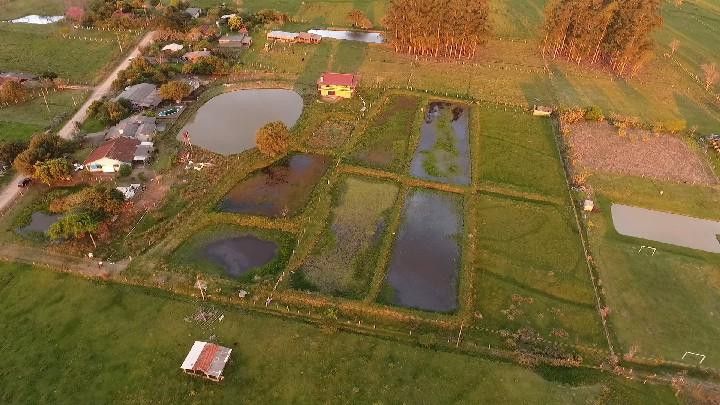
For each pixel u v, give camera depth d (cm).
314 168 7994
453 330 5525
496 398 4853
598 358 5284
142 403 4766
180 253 6419
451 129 9150
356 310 5703
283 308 5681
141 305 5666
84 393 4834
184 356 5153
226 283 5956
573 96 10112
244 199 7350
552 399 4859
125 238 6556
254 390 4881
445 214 7188
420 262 6412
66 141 8119
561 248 6612
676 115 9600
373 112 9369
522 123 9300
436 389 4912
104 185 7438
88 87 9981
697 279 6225
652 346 5419
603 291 6012
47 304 5662
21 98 9362
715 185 7812
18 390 4853
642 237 6850
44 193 7306
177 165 7919
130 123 8638
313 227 6812
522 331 5509
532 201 7419
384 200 7369
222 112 9438
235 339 5328
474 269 6288
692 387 5012
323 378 4988
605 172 8012
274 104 9744
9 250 6344
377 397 4834
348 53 11625
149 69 10094
